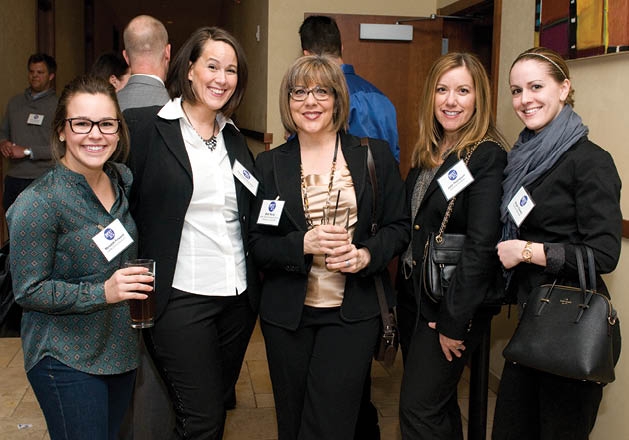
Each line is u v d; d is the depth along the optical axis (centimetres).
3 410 319
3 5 550
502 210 207
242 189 221
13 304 187
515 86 207
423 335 222
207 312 214
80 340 173
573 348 176
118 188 187
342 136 225
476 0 392
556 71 200
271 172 223
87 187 173
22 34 622
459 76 220
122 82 414
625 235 236
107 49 1234
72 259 171
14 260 166
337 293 214
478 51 459
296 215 215
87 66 1001
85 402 175
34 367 173
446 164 218
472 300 204
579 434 192
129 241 178
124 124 187
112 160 193
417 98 465
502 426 209
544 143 197
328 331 215
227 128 228
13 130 504
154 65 306
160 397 231
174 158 209
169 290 208
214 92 211
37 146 497
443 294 211
